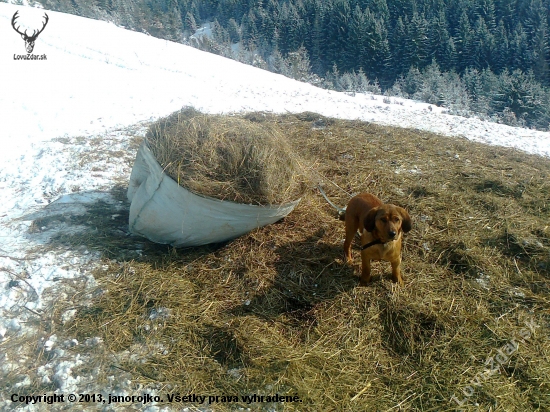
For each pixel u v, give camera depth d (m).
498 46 48.66
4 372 3.36
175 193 4.39
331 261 4.70
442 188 6.25
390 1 61.28
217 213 4.46
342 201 5.87
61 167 6.87
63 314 3.88
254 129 4.98
